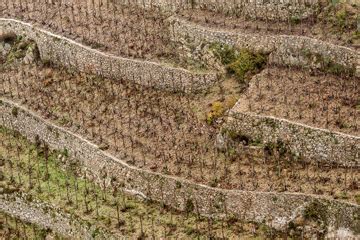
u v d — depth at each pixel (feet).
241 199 195.21
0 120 248.52
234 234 193.77
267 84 216.33
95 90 241.76
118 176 214.48
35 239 218.38
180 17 242.99
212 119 215.92
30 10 276.21
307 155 199.21
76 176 224.53
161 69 232.53
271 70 221.25
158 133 220.64
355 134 193.67
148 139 219.82
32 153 237.04
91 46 247.91
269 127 203.62
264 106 208.44
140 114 228.63
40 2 280.72
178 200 203.62
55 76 253.03
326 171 195.11
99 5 269.03
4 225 225.15
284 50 221.05
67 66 253.44
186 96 229.25
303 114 202.80
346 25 218.79
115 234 201.26
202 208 200.44
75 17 265.54
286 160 201.16
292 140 200.64
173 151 213.66
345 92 207.10
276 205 191.62
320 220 187.21
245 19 235.81
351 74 211.00
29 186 224.94
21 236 220.64
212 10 243.60
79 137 225.56
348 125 196.65
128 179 211.82
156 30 248.32
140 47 243.40
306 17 226.38
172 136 218.18
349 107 202.28
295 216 189.78
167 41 242.78
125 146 219.41
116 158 215.92
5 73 261.44
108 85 240.94
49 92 247.09
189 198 201.77
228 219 197.36
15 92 250.37
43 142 237.04
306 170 197.36
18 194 223.71
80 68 249.75
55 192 220.84
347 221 183.73
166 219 202.39
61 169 228.84
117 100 235.61
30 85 251.80
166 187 204.95
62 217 213.46
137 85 237.45
